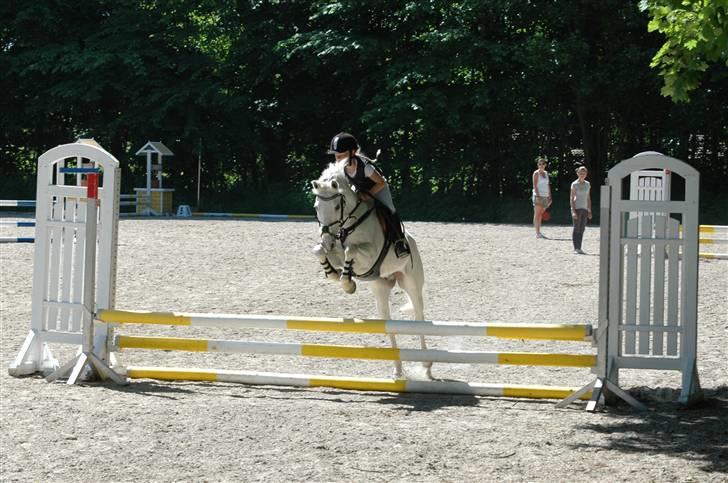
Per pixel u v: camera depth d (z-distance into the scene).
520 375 10.34
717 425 7.99
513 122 39.41
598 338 8.78
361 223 9.01
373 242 9.09
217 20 43.88
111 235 9.69
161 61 41.56
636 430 7.80
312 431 7.64
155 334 12.24
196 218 35.66
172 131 42.47
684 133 36.81
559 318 13.36
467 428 7.82
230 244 23.08
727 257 21.44
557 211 35.62
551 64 35.03
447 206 38.22
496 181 39.78
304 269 18.42
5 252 20.77
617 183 8.91
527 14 36.41
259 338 12.07
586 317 13.43
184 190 43.84
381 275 9.47
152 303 14.25
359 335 12.35
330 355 9.23
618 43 35.78
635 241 8.94
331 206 8.87
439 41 36.69
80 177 10.83
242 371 9.55
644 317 8.95
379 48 38.91
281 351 9.32
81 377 9.55
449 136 39.81
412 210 38.47
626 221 9.30
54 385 9.32
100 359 9.55
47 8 41.56
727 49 8.68
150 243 23.09
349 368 10.60
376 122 39.16
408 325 9.01
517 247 23.14
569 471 6.55
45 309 9.94
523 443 7.33
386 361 11.02
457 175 39.75
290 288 15.96
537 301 14.88
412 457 6.89
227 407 8.49
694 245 8.78
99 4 43.22
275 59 41.09
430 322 9.02
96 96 40.78
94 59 40.59
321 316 13.41
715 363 10.62
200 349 9.45
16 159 45.84
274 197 41.88
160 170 39.25
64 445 7.11
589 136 38.31
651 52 34.66
